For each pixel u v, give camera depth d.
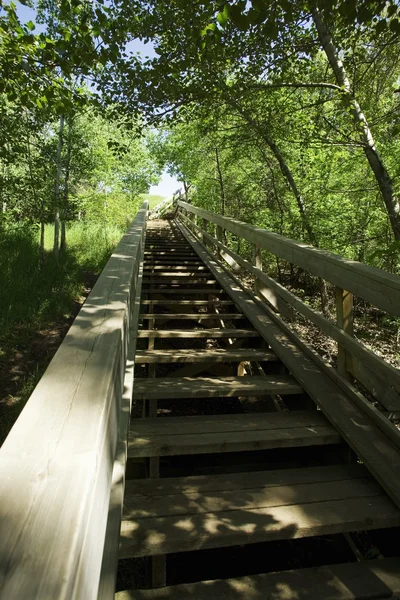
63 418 0.76
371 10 2.96
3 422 3.20
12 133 5.81
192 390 2.36
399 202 5.36
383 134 6.24
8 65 3.34
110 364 1.00
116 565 1.16
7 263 7.08
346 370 2.40
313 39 5.20
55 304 5.88
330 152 6.80
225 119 6.92
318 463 2.21
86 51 3.36
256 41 4.63
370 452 1.80
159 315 3.68
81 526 0.54
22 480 0.59
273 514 1.52
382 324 7.18
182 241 9.43
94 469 0.65
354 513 1.53
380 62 5.57
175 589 1.31
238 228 4.70
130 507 1.55
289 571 1.40
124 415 1.79
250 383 2.51
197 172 13.05
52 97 3.68
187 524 1.46
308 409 2.46
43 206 6.93
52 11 6.00
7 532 0.51
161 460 2.32
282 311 3.69
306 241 7.62
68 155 8.67
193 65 4.86
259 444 1.92
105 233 12.82
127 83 4.97
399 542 1.62
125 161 14.03
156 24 4.35
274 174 9.13
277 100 6.10
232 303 4.27
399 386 1.80
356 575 1.38
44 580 0.46
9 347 4.50
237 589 1.32
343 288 2.31
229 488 1.68
